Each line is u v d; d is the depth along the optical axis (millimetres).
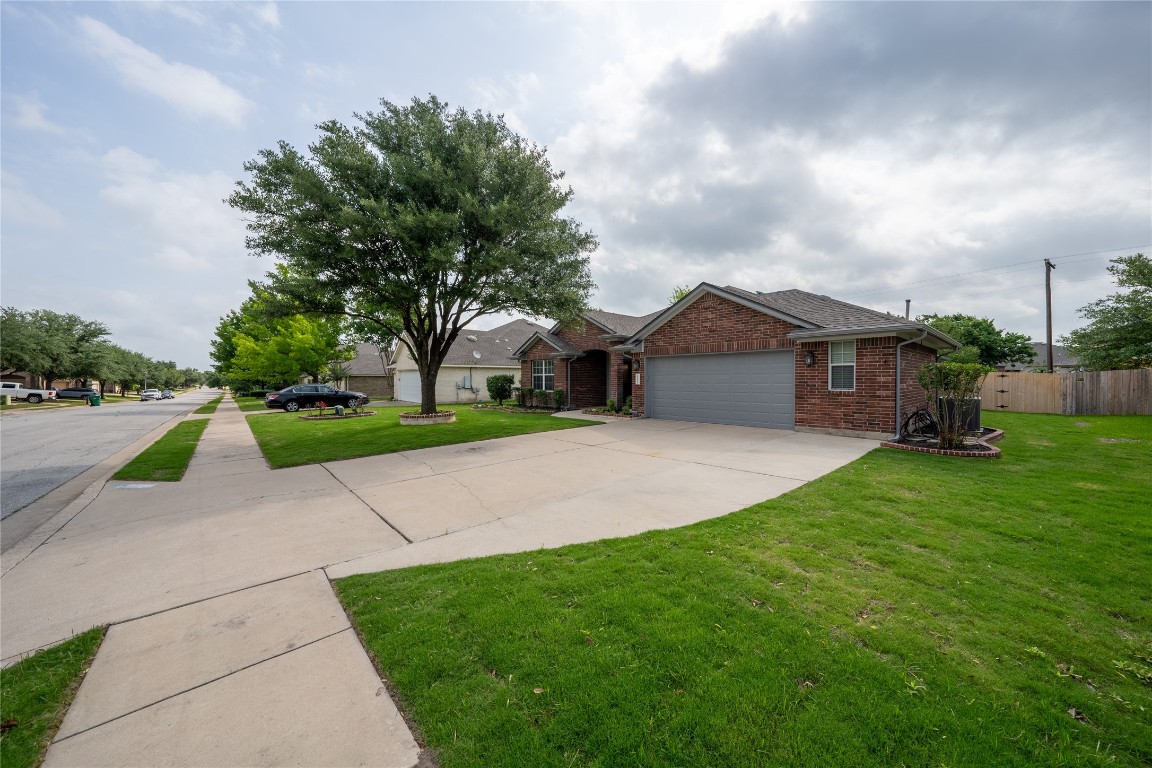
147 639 2736
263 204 10711
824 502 5148
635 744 1885
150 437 13500
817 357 10617
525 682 2270
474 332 32906
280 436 12328
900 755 1810
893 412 9539
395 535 4527
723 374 12633
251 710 2125
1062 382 15297
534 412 18094
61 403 34750
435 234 10406
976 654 2426
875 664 2332
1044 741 1870
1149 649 2459
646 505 5281
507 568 3604
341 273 11211
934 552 3766
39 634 2809
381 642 2639
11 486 7008
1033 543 3930
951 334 30297
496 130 12023
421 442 10391
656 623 2744
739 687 2180
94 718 2078
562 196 11852
